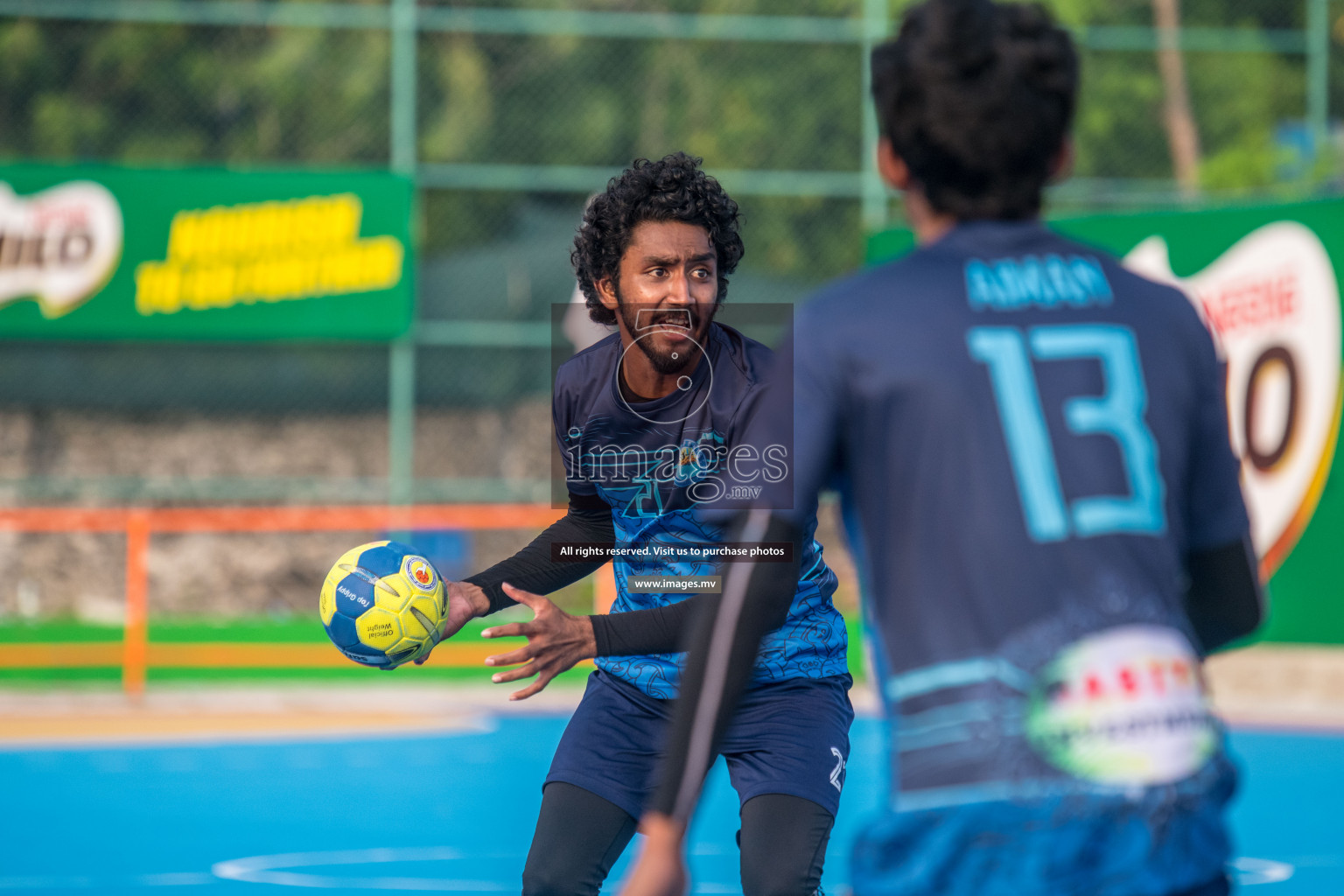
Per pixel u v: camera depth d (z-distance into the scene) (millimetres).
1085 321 6793
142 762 30328
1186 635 6645
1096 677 6414
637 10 65375
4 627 43531
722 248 11859
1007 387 6609
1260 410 37375
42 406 47438
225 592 51531
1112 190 51812
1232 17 62125
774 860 10602
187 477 50031
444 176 46938
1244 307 37656
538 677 10836
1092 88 60094
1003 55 6820
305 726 35938
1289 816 24469
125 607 50188
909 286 6824
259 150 60281
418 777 28703
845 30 49406
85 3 48000
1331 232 35844
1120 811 6352
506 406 48750
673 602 11492
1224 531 7188
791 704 11422
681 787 6617
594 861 10953
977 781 6391
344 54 61094
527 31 48031
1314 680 36938
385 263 45500
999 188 6969
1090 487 6551
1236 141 60469
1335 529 36031
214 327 45312
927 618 6543
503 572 11852
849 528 6984
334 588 11156
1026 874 6324
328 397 48000
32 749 31969
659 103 63031
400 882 19656
